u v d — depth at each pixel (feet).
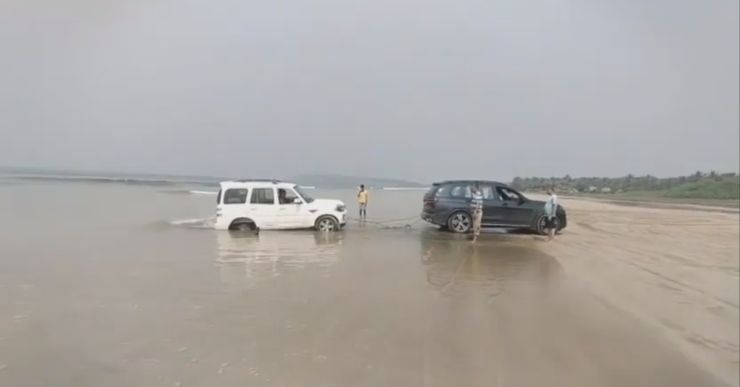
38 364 17.81
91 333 21.22
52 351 19.10
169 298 27.22
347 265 38.37
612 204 150.10
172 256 40.86
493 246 50.34
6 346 19.47
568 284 33.81
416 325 23.68
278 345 20.43
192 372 17.53
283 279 32.83
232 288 29.94
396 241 52.49
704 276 38.65
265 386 16.61
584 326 24.73
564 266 40.42
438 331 22.93
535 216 59.52
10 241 47.57
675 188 239.30
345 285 31.53
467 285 32.55
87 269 34.71
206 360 18.63
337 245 48.96
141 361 18.34
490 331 23.27
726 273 40.04
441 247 48.88
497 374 18.43
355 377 17.58
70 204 95.91
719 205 155.53
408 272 36.32
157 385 16.39
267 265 37.70
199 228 61.26
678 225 80.48
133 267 35.81
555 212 58.90
